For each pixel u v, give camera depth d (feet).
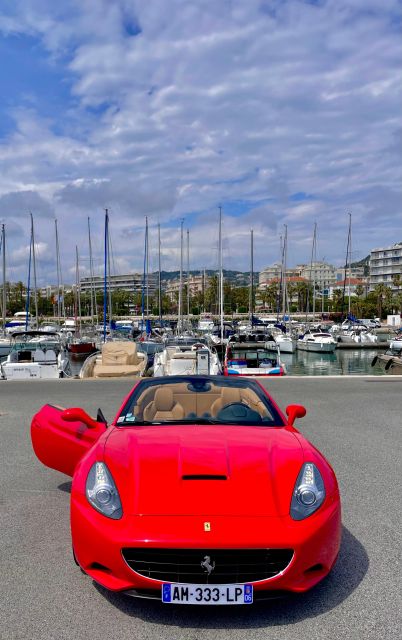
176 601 9.21
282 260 192.24
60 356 62.90
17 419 29.32
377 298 398.62
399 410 32.24
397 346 121.29
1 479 18.26
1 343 119.96
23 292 451.53
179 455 11.25
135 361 57.57
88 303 424.05
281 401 35.68
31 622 9.53
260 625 9.53
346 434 25.52
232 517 9.52
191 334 160.35
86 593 10.59
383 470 19.43
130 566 9.37
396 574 11.41
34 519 14.58
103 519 9.81
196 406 15.05
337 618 9.73
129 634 9.22
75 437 14.73
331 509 10.31
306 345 146.82
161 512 9.61
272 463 11.09
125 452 11.53
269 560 9.36
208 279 456.45
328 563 9.96
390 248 554.05
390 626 9.45
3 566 11.74
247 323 218.38
